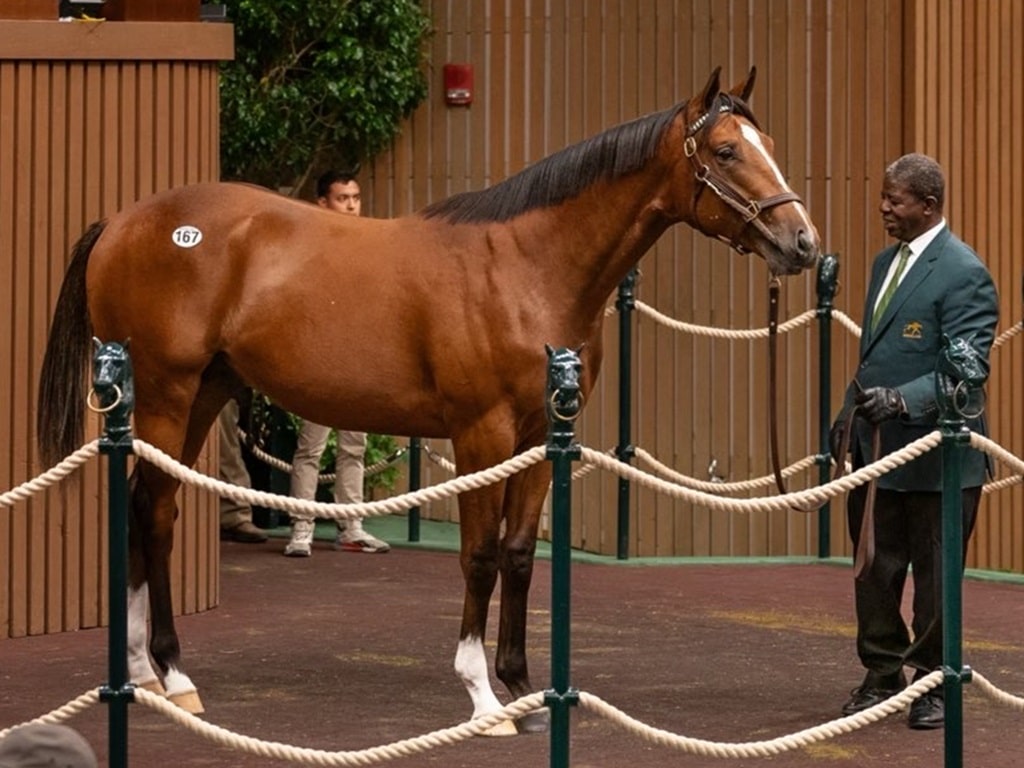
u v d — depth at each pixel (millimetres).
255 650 9461
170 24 10023
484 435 7879
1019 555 13984
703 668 9156
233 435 12547
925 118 13898
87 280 8500
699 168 7836
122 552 6703
